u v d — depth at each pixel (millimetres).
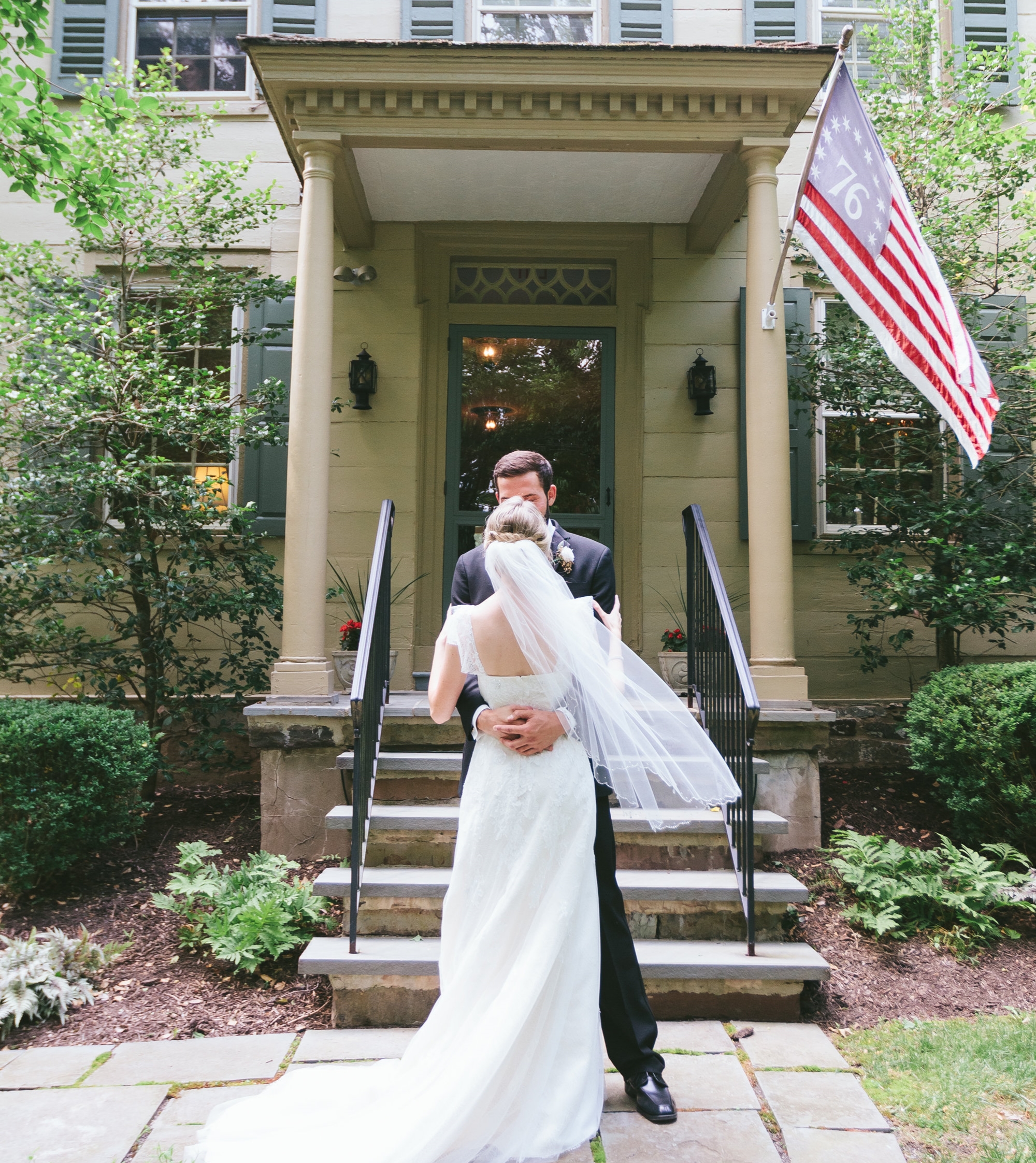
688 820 3578
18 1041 2939
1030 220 5273
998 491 5391
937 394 3832
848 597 5996
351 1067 2441
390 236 6070
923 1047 2801
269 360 6078
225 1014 3094
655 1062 2416
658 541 5988
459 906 2234
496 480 2803
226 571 5312
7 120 4570
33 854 3938
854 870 3816
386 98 4562
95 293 5793
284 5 6258
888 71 5660
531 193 5633
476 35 6254
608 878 2443
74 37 6289
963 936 3590
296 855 4242
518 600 2240
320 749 4289
